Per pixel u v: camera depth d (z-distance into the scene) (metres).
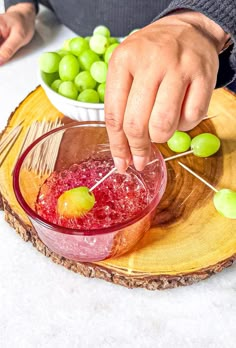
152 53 0.36
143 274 0.42
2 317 0.42
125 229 0.40
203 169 0.49
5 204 0.46
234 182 0.48
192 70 0.35
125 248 0.43
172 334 0.41
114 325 0.41
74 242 0.41
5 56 0.64
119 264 0.43
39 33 0.70
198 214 0.46
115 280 0.43
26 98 0.56
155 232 0.45
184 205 0.47
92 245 0.41
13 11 0.69
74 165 0.49
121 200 0.44
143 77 0.35
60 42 0.69
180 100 0.35
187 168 0.49
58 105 0.53
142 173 0.46
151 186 0.45
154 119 0.35
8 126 0.53
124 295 0.43
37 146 0.47
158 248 0.44
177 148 0.50
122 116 0.36
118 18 0.68
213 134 0.52
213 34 0.40
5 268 0.45
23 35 0.67
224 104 0.55
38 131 0.53
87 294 0.43
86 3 0.67
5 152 0.51
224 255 0.43
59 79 0.55
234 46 0.41
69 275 0.44
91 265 0.43
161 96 0.35
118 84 0.36
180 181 0.49
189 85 0.36
